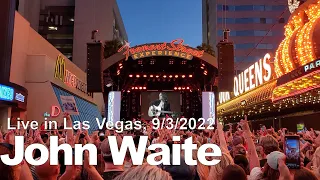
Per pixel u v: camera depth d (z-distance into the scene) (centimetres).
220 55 2259
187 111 4081
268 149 575
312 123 2839
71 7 8581
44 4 8581
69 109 1395
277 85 2822
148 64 3231
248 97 3753
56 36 8494
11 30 2406
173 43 2705
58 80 3297
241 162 551
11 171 299
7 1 2352
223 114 5403
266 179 421
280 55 2811
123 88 3609
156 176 185
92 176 341
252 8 9494
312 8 2450
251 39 9356
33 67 2977
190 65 3275
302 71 2330
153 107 4044
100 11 7875
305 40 2411
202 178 483
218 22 9400
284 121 3478
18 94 2505
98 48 2241
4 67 2320
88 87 2209
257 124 4372
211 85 3228
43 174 361
